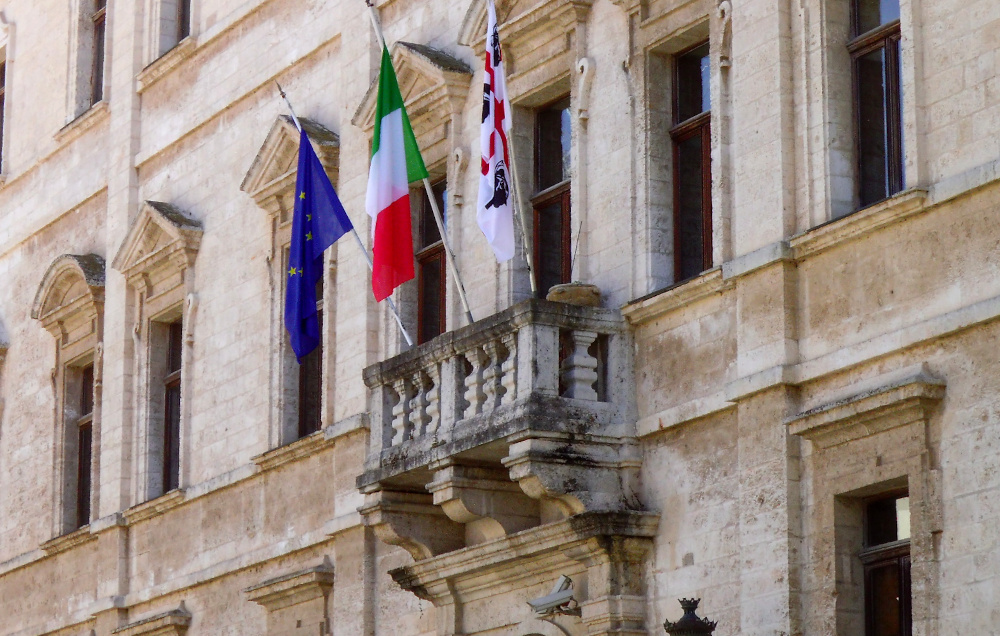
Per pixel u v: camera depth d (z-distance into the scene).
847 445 30.41
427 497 38.19
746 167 32.97
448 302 39.59
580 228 36.69
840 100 32.03
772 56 32.72
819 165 31.86
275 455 44.47
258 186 46.34
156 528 49.50
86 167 56.06
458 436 35.59
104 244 54.62
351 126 43.72
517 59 39.06
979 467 28.34
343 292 43.22
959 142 29.39
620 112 36.22
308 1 46.56
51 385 55.97
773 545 31.28
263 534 45.12
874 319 30.39
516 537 35.69
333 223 40.16
